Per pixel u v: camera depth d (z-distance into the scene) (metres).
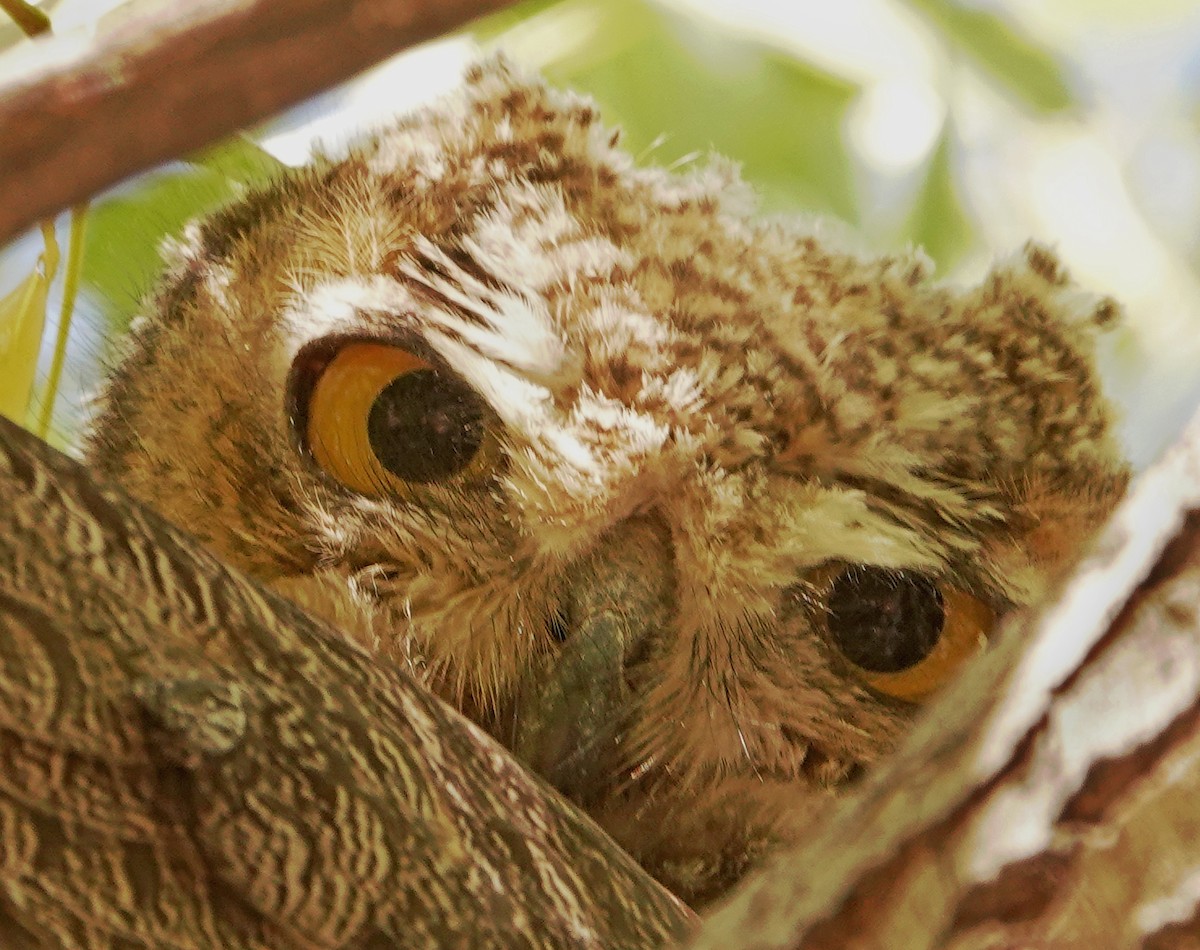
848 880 1.40
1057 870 1.33
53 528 1.75
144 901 1.71
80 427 1.88
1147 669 1.30
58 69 1.45
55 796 1.67
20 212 1.45
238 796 1.76
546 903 1.79
